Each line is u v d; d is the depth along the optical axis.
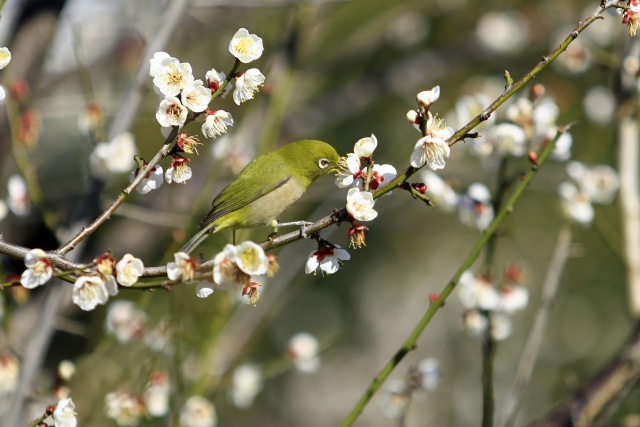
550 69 18.06
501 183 8.25
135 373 10.53
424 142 5.31
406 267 22.09
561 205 9.30
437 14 19.52
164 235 15.26
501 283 8.54
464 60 19.09
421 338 22.27
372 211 5.42
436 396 21.56
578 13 18.48
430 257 22.22
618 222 15.80
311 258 5.64
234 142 11.77
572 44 10.91
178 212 14.28
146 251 15.23
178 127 5.43
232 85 5.48
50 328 9.09
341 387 21.88
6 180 13.10
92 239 15.13
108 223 15.30
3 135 11.77
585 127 16.30
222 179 14.34
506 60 20.00
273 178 8.73
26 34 12.28
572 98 14.82
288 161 8.84
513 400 8.10
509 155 8.37
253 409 20.80
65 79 16.34
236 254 4.95
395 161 13.20
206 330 9.88
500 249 19.52
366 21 20.28
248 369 10.78
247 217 8.74
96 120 9.88
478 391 21.47
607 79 15.72
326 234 12.39
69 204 14.09
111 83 17.00
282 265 12.84
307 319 21.41
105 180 9.92
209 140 15.52
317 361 11.01
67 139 18.20
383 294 22.00
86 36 16.72
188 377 10.48
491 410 7.58
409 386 8.43
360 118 19.70
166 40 10.38
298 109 18.27
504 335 8.14
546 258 19.41
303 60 16.59
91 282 5.10
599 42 15.91
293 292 12.88
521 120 8.30
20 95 9.50
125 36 17.05
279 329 20.91
